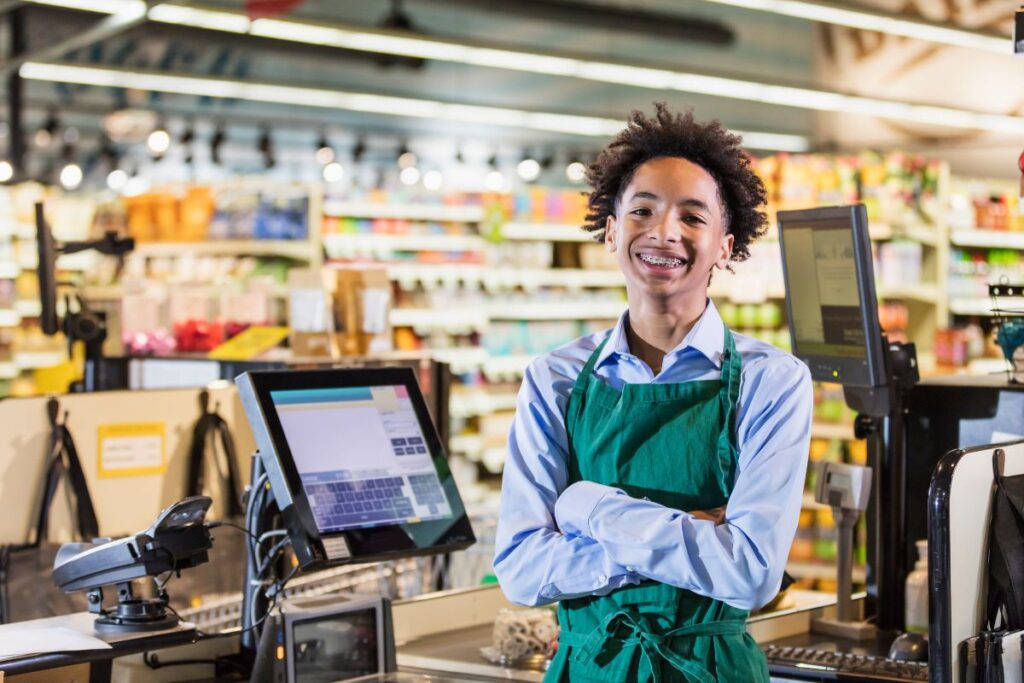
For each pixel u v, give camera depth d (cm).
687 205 208
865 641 304
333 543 243
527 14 1048
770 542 195
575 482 215
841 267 304
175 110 1427
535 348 1052
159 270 834
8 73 996
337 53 1186
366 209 966
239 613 333
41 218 465
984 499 230
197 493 335
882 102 1059
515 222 1040
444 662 274
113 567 241
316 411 256
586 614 210
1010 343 319
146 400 328
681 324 213
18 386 974
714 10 1061
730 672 200
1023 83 1036
